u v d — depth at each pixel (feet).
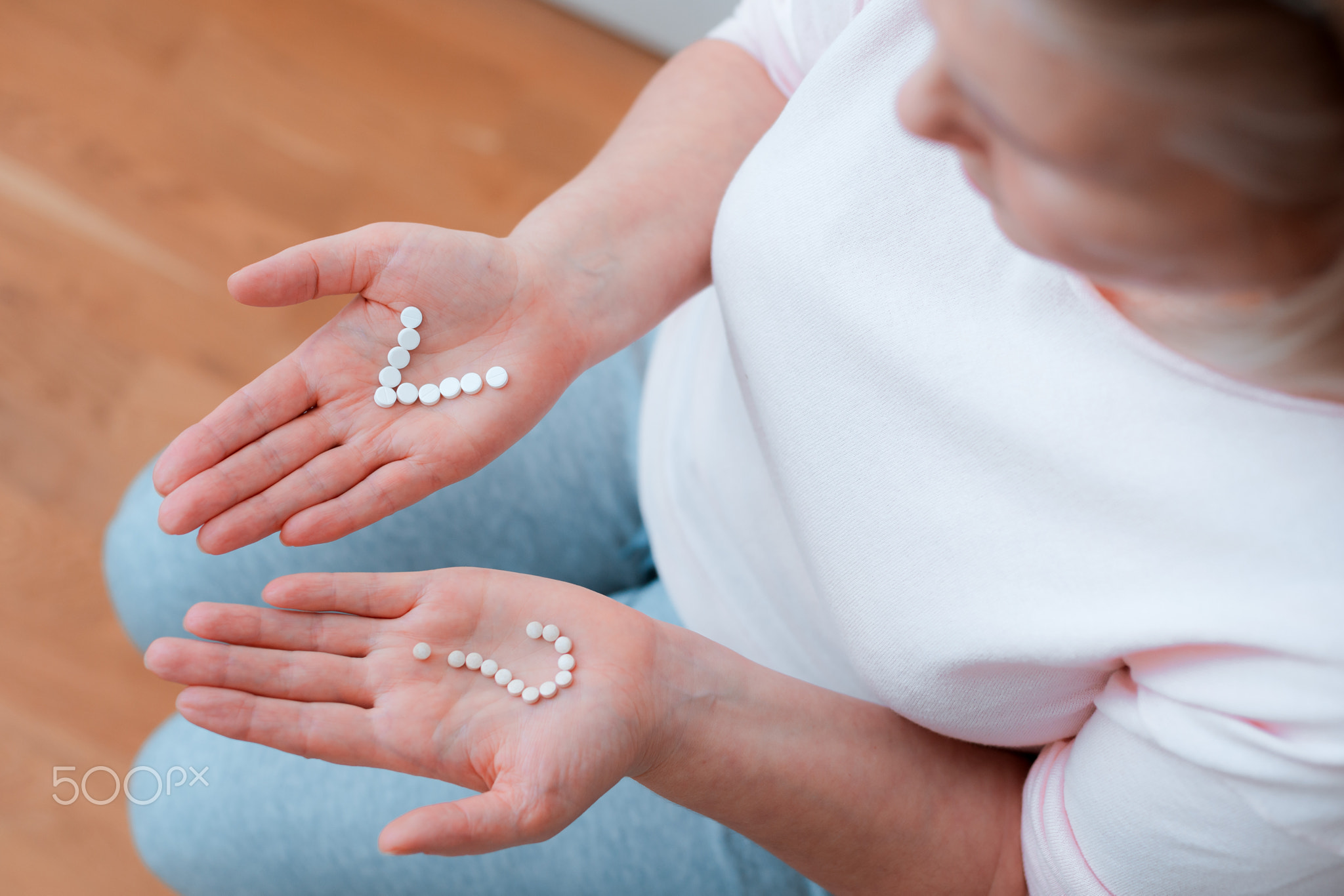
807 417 2.86
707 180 3.21
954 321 2.73
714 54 3.29
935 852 2.99
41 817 4.15
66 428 4.60
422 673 2.85
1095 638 2.65
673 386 3.32
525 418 3.05
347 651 2.85
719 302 3.06
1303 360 2.41
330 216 5.02
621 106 5.45
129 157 4.92
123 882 4.15
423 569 3.44
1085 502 2.65
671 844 3.26
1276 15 1.95
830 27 3.05
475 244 2.99
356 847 3.30
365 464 2.96
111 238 4.82
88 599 4.44
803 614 3.13
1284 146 2.08
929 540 2.77
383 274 2.95
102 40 5.02
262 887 3.35
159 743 3.46
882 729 3.03
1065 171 2.31
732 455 3.14
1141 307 2.59
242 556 3.41
